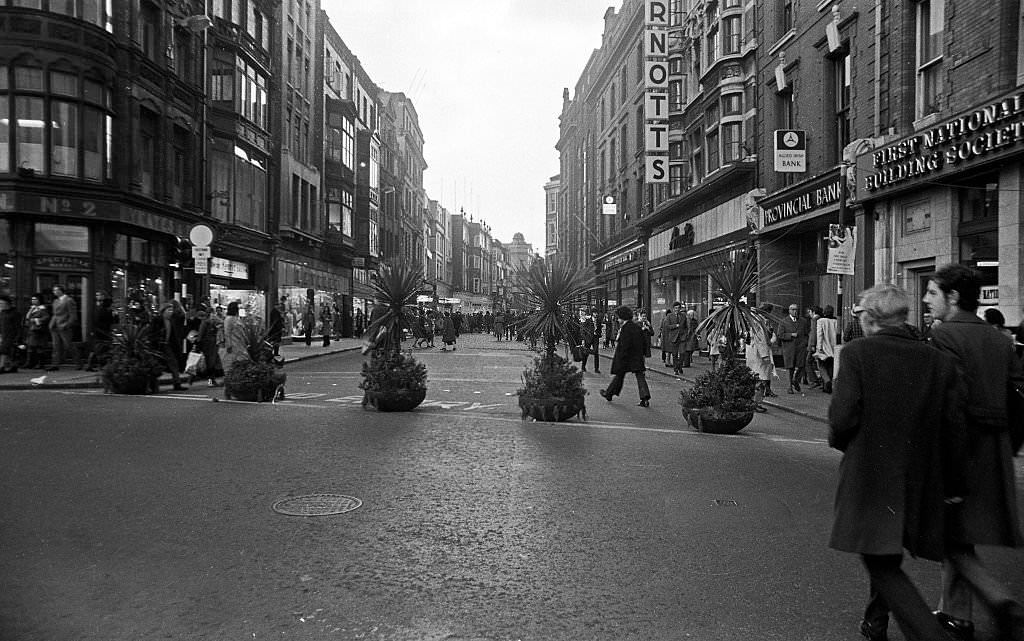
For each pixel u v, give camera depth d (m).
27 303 19.52
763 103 24.14
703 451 8.68
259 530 5.36
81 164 20.20
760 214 23.66
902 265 16.34
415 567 4.67
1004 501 3.64
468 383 17.06
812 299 21.84
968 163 13.39
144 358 14.05
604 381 18.70
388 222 63.97
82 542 5.07
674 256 34.09
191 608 4.00
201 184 27.11
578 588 4.36
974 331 3.86
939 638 3.22
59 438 8.77
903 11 15.97
